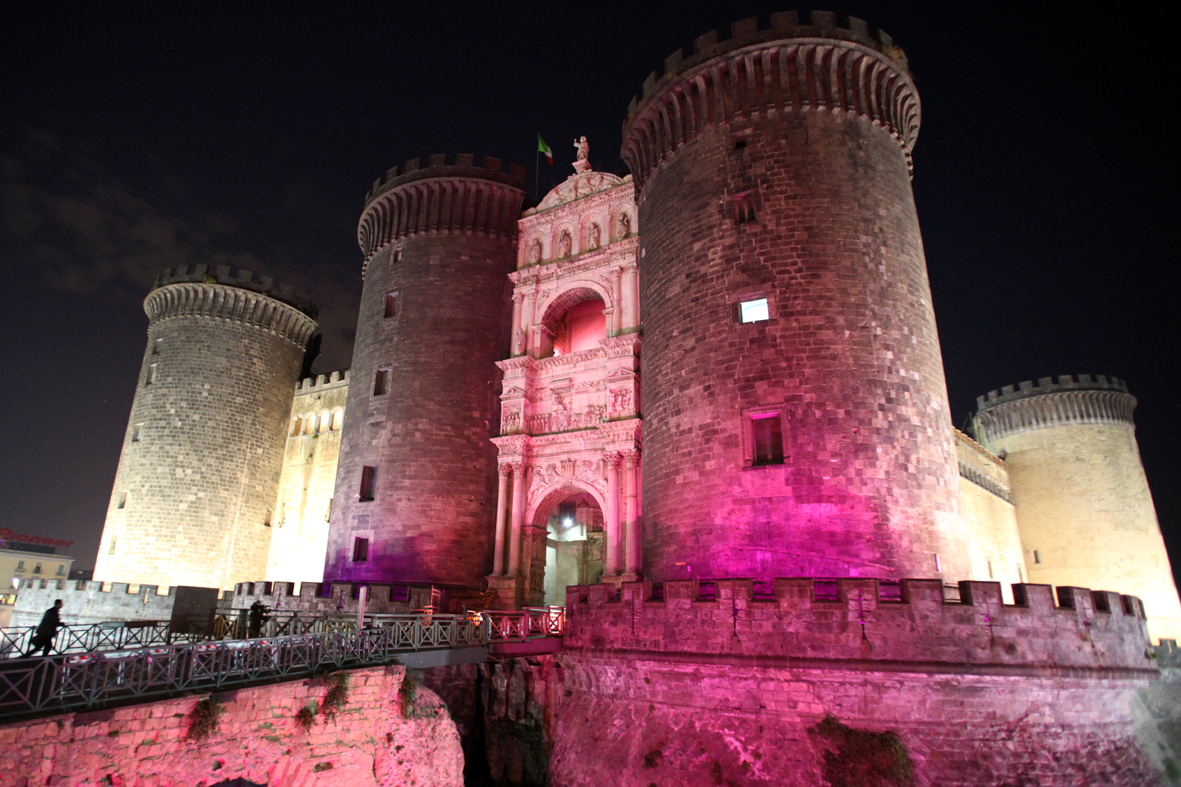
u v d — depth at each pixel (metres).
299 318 59.31
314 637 20.58
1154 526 56.09
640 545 34.06
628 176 40.66
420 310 43.28
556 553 49.16
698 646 22.38
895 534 24.69
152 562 49.16
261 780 17.52
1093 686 20.59
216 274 55.25
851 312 27.33
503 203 45.44
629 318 37.91
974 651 19.88
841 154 29.73
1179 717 24.38
